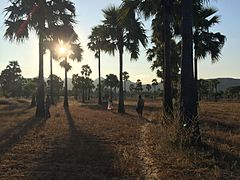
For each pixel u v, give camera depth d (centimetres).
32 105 4556
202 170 886
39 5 2439
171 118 1489
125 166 926
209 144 1230
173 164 960
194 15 1677
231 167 905
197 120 1227
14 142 1362
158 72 3506
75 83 9656
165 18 1955
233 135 1507
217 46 2923
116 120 2341
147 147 1238
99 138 1473
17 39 2495
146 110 3672
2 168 931
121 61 3297
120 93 3284
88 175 852
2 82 10525
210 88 10838
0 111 3416
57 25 2538
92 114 2970
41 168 931
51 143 1337
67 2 2503
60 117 2622
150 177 849
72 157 1068
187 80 1262
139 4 1536
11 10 2447
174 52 3038
